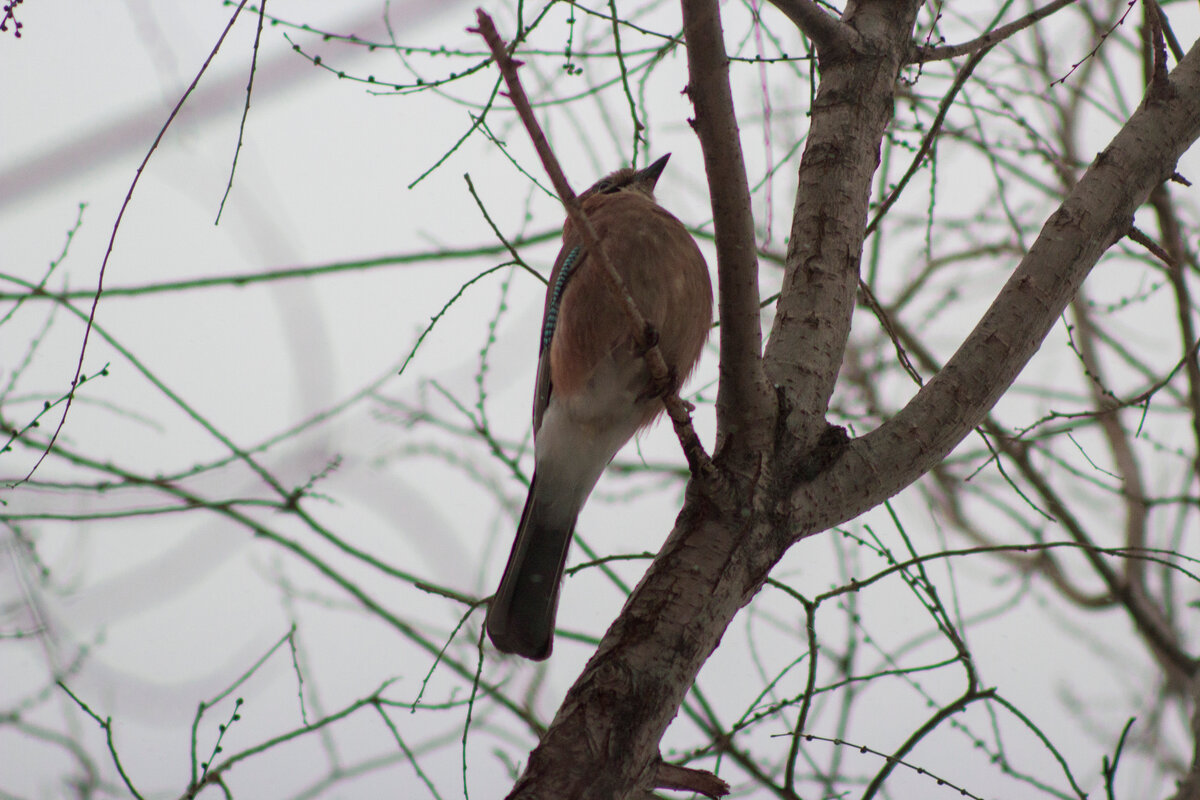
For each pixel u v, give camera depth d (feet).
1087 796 25.32
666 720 19.03
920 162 27.48
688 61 19.16
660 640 19.39
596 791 17.89
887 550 29.19
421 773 28.86
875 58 25.32
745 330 20.57
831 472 21.49
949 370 22.47
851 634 30.60
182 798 26.96
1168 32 26.05
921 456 21.90
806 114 26.17
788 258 24.12
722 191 19.70
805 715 25.79
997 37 27.12
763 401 21.21
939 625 26.32
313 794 28.73
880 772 24.95
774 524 20.77
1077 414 29.96
